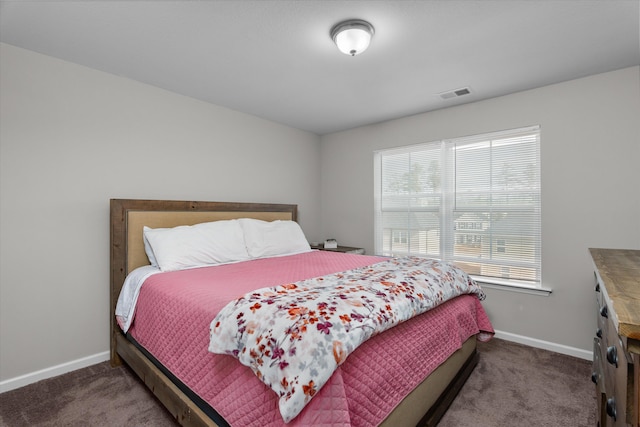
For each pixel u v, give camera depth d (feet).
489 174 9.50
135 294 6.74
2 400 6.05
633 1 5.01
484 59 6.98
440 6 5.16
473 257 9.84
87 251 7.50
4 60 6.35
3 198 6.37
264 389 3.67
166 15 5.44
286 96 9.34
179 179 9.22
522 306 8.78
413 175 11.19
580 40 6.18
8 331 6.43
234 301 4.48
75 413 5.64
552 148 8.32
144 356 6.23
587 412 5.63
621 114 7.41
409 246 11.31
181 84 8.50
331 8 5.22
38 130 6.78
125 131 8.10
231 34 6.03
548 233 8.39
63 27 5.81
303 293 4.72
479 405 5.85
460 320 6.33
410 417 4.59
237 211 10.39
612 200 7.52
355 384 3.69
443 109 10.30
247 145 11.07
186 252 7.64
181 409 4.78
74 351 7.30
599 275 4.00
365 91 8.89
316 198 13.89
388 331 4.55
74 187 7.29
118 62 7.22
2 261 6.37
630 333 2.23
